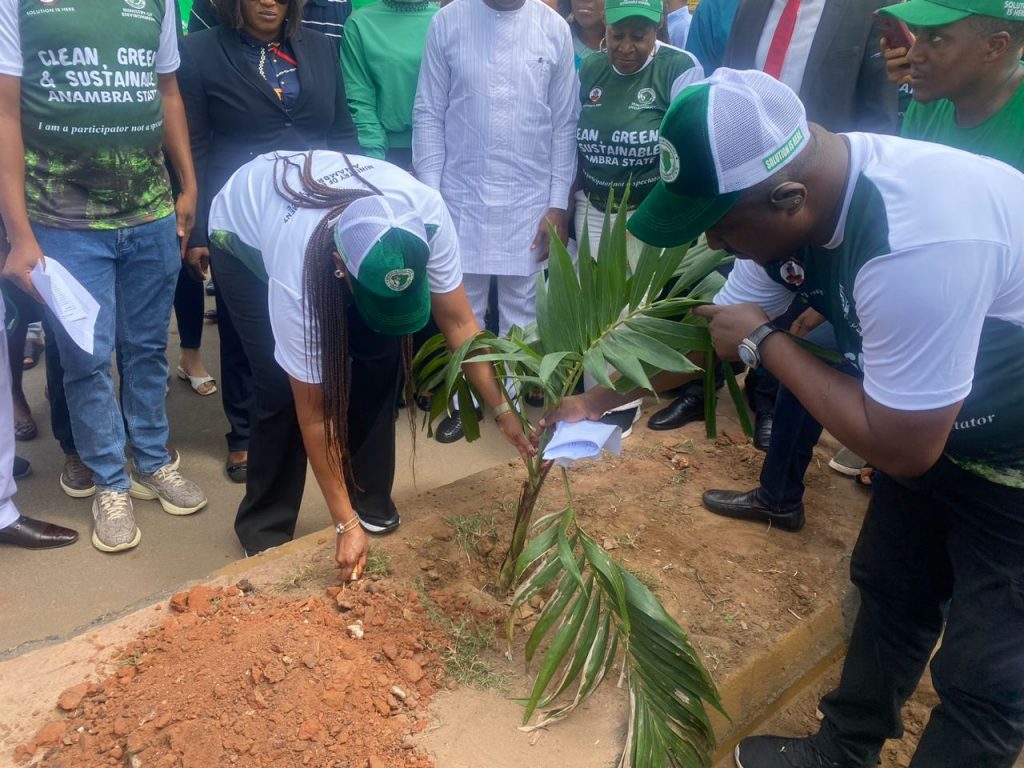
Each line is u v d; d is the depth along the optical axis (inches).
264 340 102.7
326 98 133.6
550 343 83.1
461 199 144.4
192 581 95.3
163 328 127.3
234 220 95.6
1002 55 82.6
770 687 94.2
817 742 89.0
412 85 152.5
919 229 53.7
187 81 127.0
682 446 134.6
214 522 132.4
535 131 139.4
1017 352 59.1
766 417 137.6
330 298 79.0
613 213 142.3
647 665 76.3
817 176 56.4
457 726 78.0
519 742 76.9
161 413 133.4
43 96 102.9
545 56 136.8
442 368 96.6
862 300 56.7
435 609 91.2
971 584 68.0
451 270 88.9
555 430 82.8
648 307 82.2
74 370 117.2
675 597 100.0
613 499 118.1
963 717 68.7
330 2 159.5
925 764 71.6
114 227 113.3
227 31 127.6
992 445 63.4
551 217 144.3
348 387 84.6
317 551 100.7
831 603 102.2
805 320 100.0
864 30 118.1
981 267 53.5
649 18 126.3
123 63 105.9
